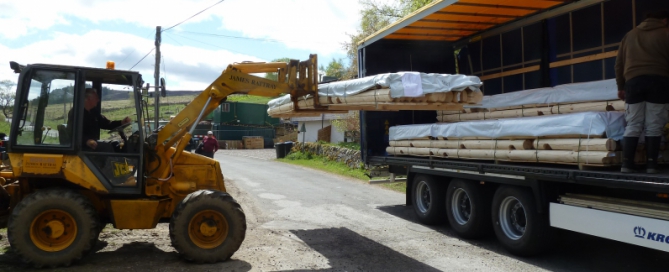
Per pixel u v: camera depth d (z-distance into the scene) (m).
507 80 9.91
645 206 5.04
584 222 5.61
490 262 6.36
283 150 25.58
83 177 5.98
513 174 6.52
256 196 12.19
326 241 7.50
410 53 10.63
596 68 8.07
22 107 5.92
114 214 6.21
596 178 5.32
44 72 6.00
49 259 5.70
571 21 8.55
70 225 5.87
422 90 6.09
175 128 6.65
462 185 7.74
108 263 6.09
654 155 5.08
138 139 6.34
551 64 8.92
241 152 33.06
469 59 10.95
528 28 9.37
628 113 5.27
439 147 8.12
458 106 6.82
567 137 5.84
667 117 5.16
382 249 7.02
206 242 6.20
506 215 6.93
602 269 6.00
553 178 5.84
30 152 5.89
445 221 8.65
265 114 43.75
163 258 6.39
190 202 6.11
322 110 7.74
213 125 42.59
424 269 6.05
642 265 6.14
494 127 6.93
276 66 7.20
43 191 5.77
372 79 6.37
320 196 12.27
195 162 6.86
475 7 8.57
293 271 5.92
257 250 6.88
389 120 10.34
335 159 20.94
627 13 7.55
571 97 7.11
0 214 6.20
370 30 22.64
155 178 6.46
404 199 11.79
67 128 6.01
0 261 6.05
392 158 9.41
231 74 6.80
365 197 12.12
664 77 5.14
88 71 6.10
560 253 6.76
